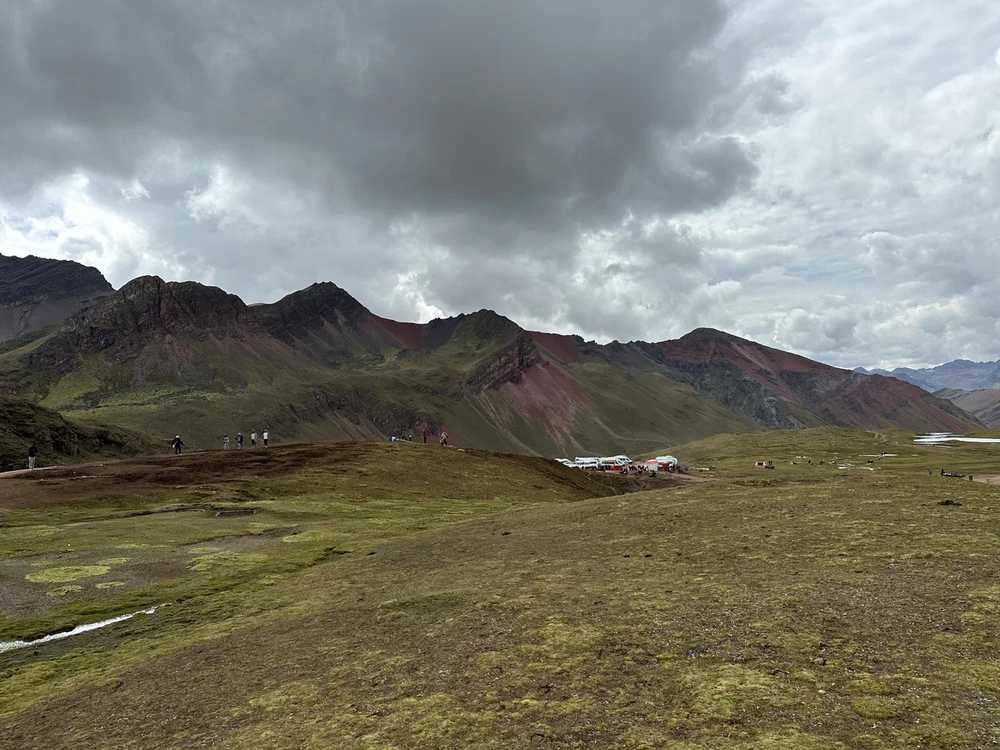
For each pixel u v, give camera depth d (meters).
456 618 23.20
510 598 24.94
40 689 23.69
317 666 20.20
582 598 23.95
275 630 25.80
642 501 48.53
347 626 24.53
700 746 12.57
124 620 33.06
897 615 18.83
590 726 13.96
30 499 71.69
